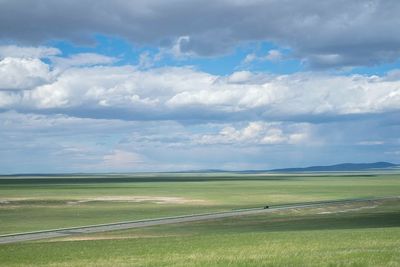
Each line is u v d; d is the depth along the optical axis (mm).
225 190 180250
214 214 90000
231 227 68500
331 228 64438
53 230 66375
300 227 66812
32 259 34812
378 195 149750
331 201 123438
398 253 30344
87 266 30141
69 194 155625
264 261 28578
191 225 71750
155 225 71875
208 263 28734
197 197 142875
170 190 180750
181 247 39188
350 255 29625
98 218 87750
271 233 51469
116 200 131000
